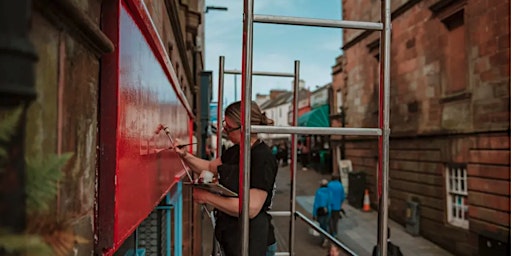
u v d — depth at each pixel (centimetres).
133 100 171
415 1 1209
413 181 1205
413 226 1148
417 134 1180
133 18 172
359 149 1666
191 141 738
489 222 871
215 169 291
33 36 83
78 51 112
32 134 82
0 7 51
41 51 87
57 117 97
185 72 823
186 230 675
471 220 930
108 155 136
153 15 339
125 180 152
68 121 104
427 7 1153
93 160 129
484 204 890
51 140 93
